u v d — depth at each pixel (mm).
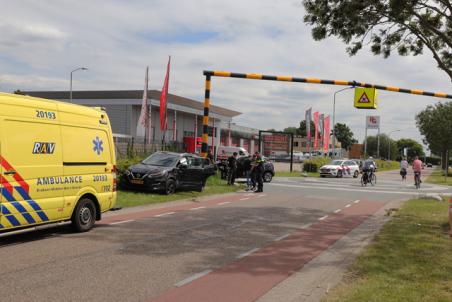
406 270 6684
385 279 6164
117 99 53594
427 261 7273
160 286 5816
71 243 8188
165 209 13461
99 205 9750
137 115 54094
